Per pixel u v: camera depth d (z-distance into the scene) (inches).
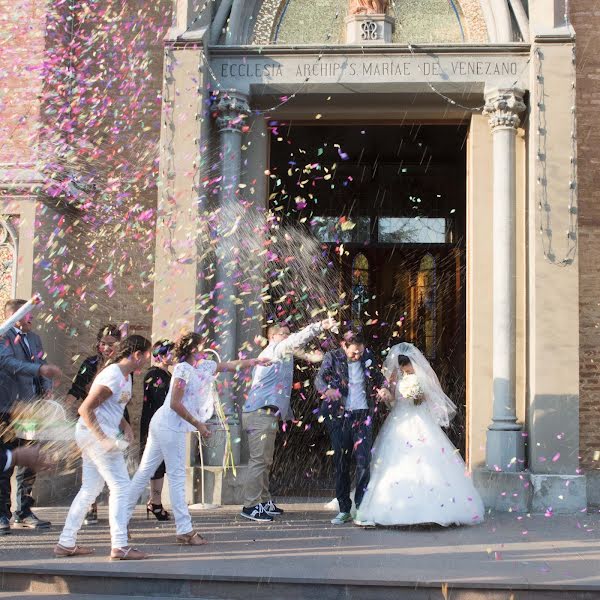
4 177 361.1
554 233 345.4
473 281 370.9
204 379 271.4
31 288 358.0
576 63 386.0
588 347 375.2
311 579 207.5
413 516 281.4
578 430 340.5
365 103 386.3
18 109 370.6
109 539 265.1
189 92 361.1
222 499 347.3
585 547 254.1
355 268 621.9
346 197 627.5
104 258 393.1
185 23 367.9
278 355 305.6
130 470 362.3
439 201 632.4
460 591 203.5
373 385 309.7
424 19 389.7
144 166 396.2
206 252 353.7
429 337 610.9
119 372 233.8
